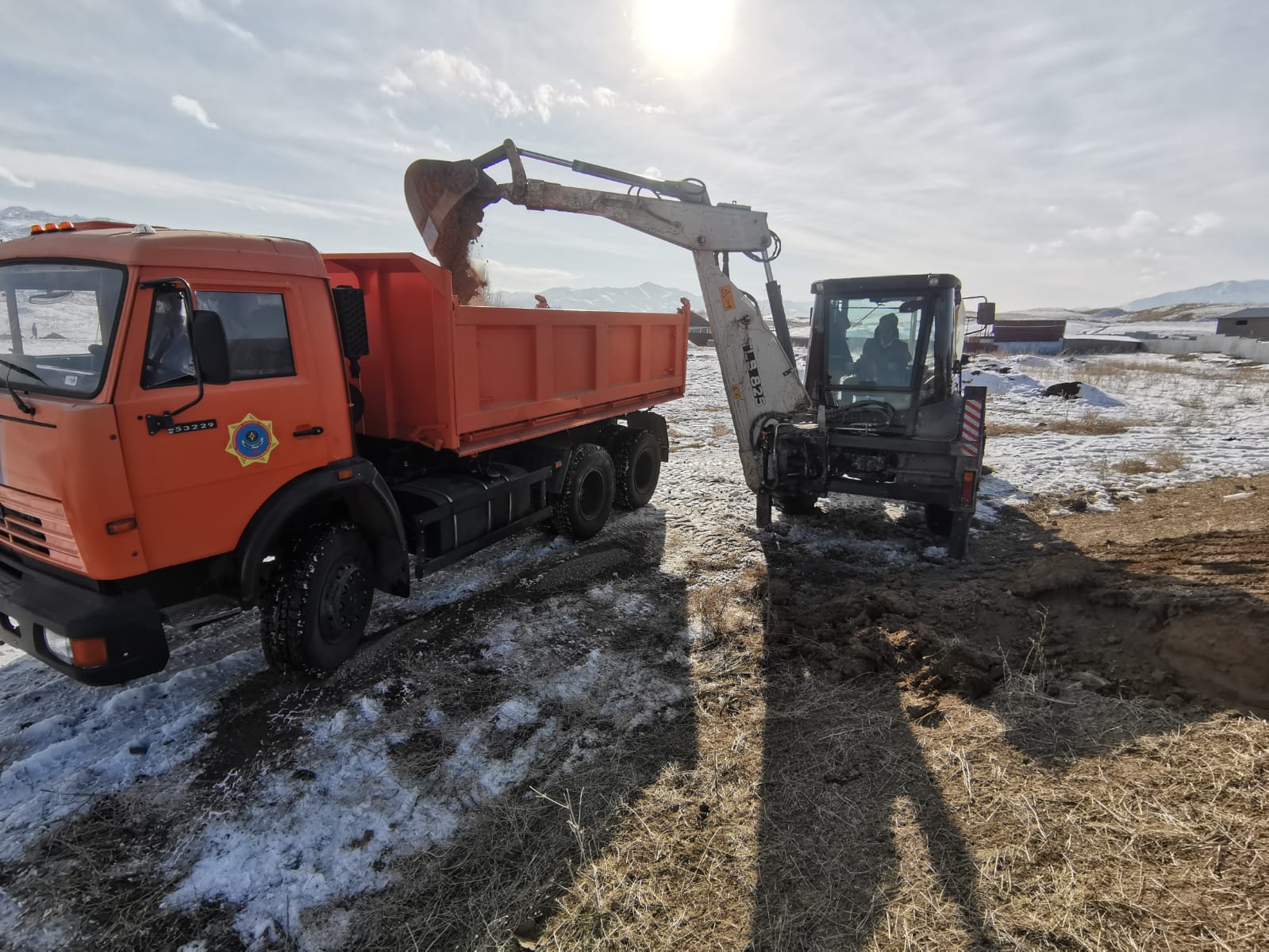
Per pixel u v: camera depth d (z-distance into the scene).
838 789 3.11
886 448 6.34
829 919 2.43
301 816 3.11
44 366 3.41
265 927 2.58
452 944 2.49
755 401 7.07
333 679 4.19
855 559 6.33
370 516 4.50
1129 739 3.11
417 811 3.15
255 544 3.75
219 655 4.48
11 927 2.56
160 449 3.32
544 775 3.38
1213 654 3.54
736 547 6.62
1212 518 6.58
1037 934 2.23
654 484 8.12
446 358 4.77
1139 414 14.35
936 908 2.40
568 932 2.48
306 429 4.04
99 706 3.88
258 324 3.77
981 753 3.20
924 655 4.21
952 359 6.65
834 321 6.95
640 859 2.80
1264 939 2.05
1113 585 4.73
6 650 4.48
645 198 6.51
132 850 2.92
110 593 3.33
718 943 2.38
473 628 4.87
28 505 3.36
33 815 3.09
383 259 4.64
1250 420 13.16
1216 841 2.44
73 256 3.35
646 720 3.81
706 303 6.91
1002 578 5.58
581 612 5.14
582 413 6.73
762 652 4.52
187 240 3.44
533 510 6.20
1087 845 2.54
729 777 3.28
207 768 3.40
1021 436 11.98
